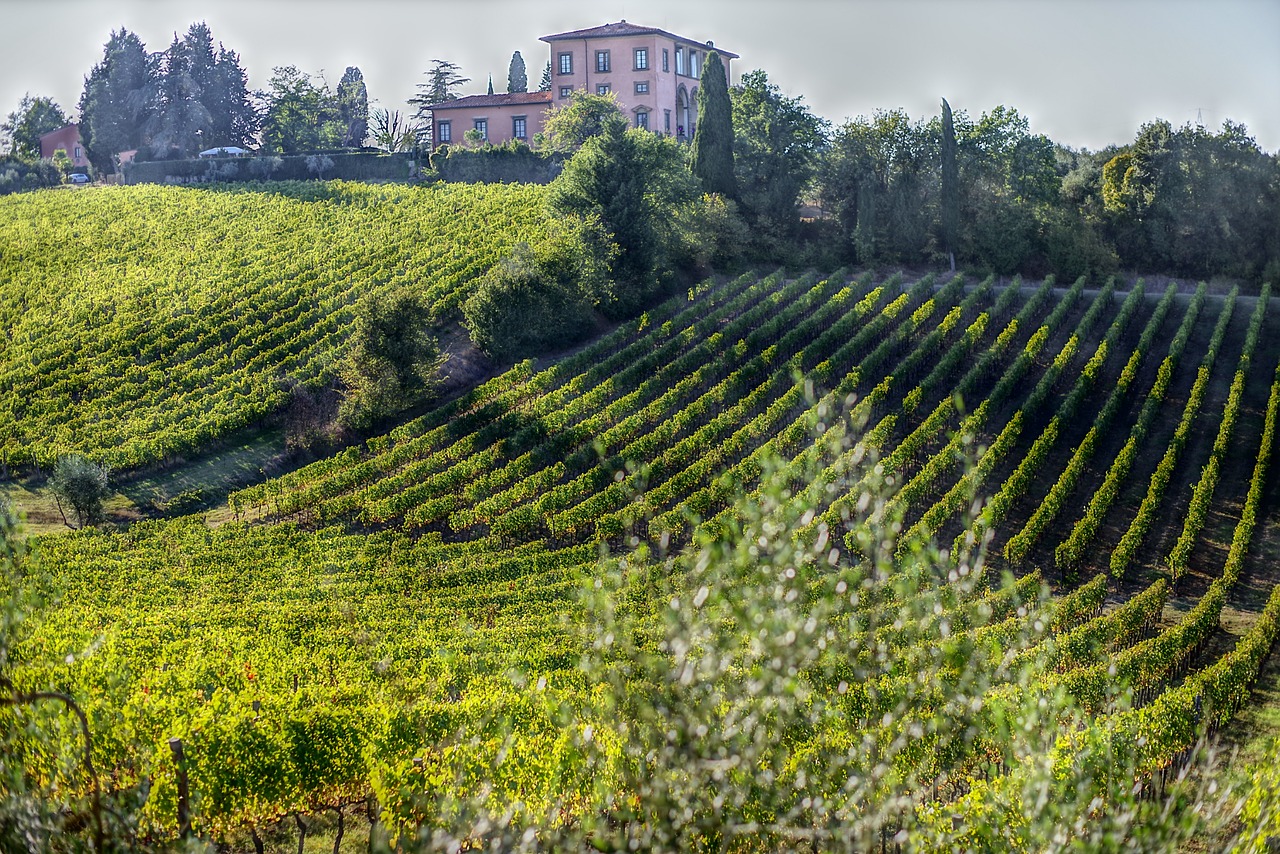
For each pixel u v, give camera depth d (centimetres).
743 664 873
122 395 5069
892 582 918
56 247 7219
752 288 6047
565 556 3494
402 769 1558
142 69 11631
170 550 3700
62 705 1239
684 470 4078
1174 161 6962
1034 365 5200
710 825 912
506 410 4766
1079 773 1038
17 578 1232
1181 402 4828
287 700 2039
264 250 6869
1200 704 2172
